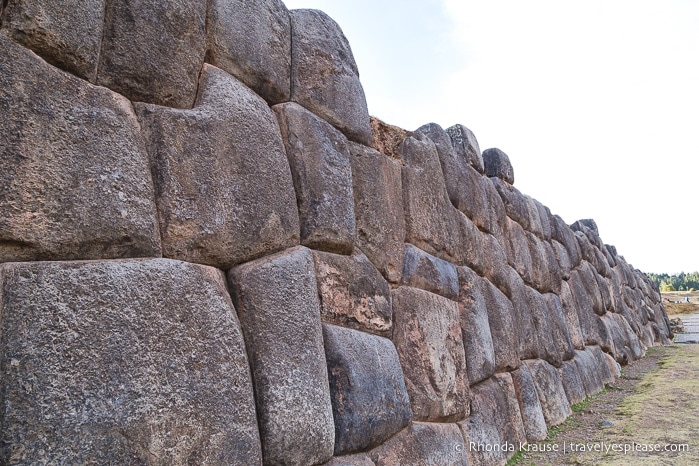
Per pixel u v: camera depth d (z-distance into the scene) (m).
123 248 1.91
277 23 3.00
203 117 2.30
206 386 1.96
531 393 5.25
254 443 2.07
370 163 3.61
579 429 5.46
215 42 2.54
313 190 2.89
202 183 2.22
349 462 2.64
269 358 2.26
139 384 1.76
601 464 4.22
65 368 1.62
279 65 2.93
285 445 2.21
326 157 3.04
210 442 1.91
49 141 1.78
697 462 4.07
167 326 1.90
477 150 5.77
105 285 1.78
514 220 6.55
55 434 1.56
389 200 3.77
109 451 1.64
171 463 1.78
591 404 6.59
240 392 2.08
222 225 2.27
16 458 1.49
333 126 3.31
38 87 1.79
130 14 2.15
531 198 7.33
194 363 1.94
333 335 2.81
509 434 4.59
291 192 2.72
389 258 3.64
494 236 5.68
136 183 1.98
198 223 2.17
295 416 2.29
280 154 2.70
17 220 1.67
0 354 1.56
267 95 2.85
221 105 2.40
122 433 1.68
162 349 1.86
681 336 17.75
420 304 3.79
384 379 3.06
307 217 2.82
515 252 6.22
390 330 3.41
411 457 3.14
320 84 3.25
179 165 2.16
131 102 2.12
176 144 2.17
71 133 1.84
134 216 1.94
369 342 3.07
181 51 2.30
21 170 1.70
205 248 2.20
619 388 7.66
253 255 2.42
